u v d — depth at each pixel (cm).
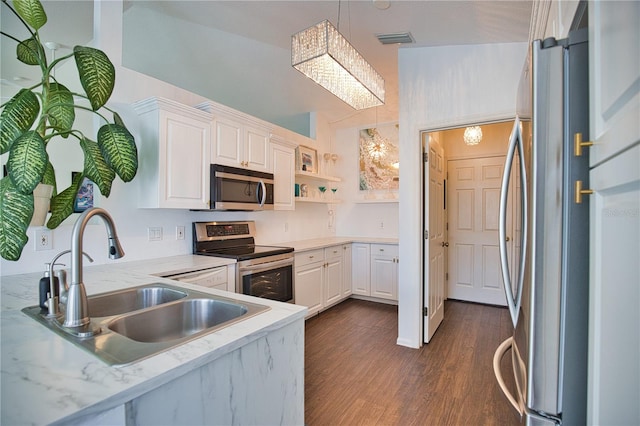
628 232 55
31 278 182
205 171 265
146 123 238
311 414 197
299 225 445
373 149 489
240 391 100
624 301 57
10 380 73
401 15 217
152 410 77
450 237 461
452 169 460
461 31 236
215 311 140
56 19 267
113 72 174
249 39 309
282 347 117
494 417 195
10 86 336
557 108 84
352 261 459
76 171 299
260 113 458
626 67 54
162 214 274
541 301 85
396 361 267
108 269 219
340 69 214
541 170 85
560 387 84
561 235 83
